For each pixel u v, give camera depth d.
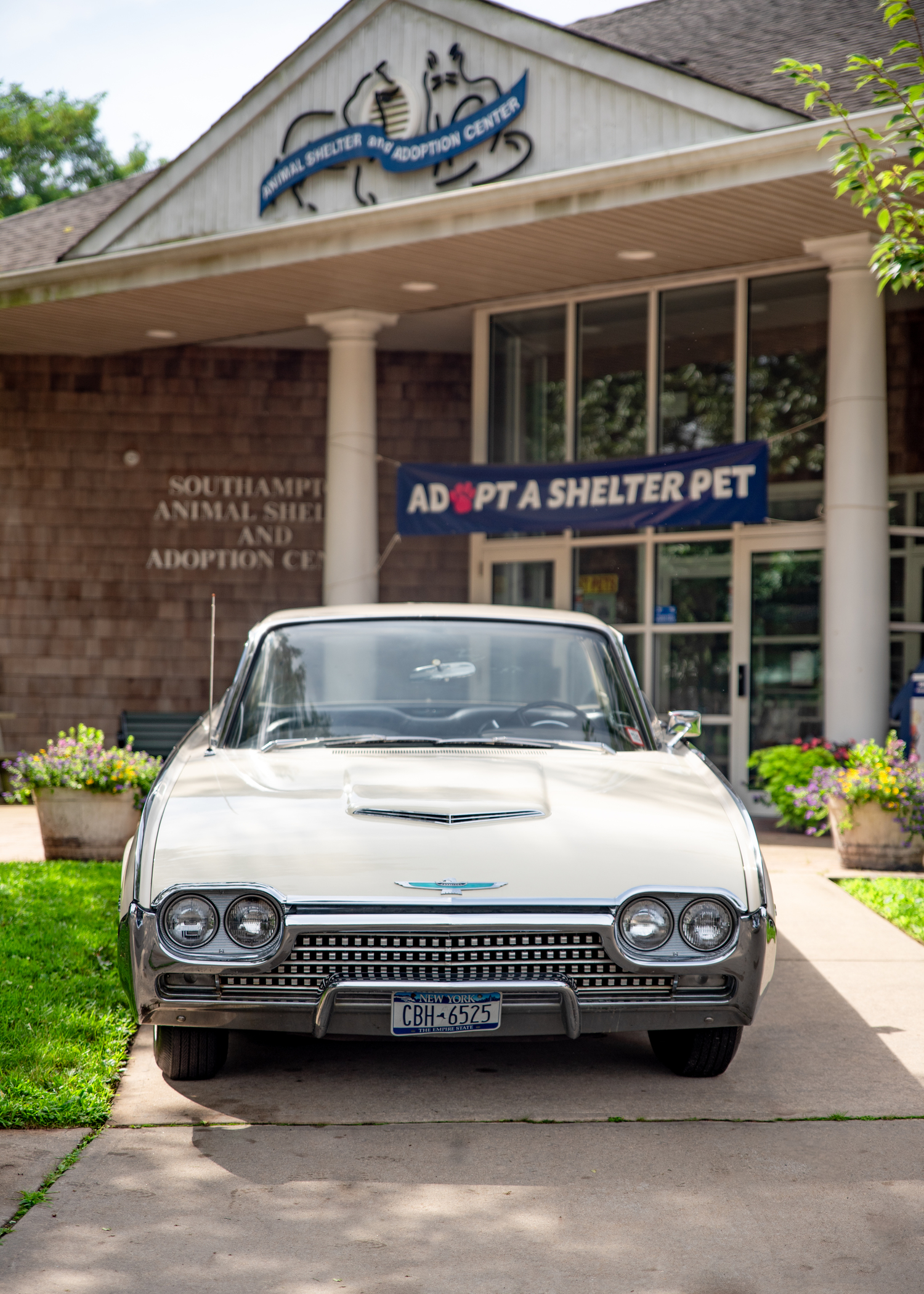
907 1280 2.97
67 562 14.09
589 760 4.80
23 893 7.10
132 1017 4.89
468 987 3.79
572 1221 3.26
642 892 3.86
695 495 10.45
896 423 10.66
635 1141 3.81
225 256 10.71
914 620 10.62
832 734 10.00
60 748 8.39
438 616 5.52
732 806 4.36
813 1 11.28
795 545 10.77
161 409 14.12
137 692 14.06
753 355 10.93
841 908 7.17
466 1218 3.28
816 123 8.12
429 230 9.79
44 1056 4.39
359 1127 3.90
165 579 14.10
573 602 11.95
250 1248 3.11
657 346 11.37
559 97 9.28
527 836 3.99
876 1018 5.12
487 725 5.09
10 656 14.08
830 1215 3.31
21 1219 3.24
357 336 12.17
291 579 14.14
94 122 33.16
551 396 11.98
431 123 9.79
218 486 14.12
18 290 11.77
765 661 11.01
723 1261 3.06
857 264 9.84
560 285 11.34
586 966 3.87
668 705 11.45
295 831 3.97
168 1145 3.74
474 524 11.42
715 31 11.16
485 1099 4.16
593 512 10.91
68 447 14.12
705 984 3.91
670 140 8.87
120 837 8.32
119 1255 3.06
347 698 5.15
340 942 3.82
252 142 10.60
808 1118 4.00
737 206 9.05
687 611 11.37
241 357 14.10
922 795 8.18
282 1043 4.75
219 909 3.80
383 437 14.13
